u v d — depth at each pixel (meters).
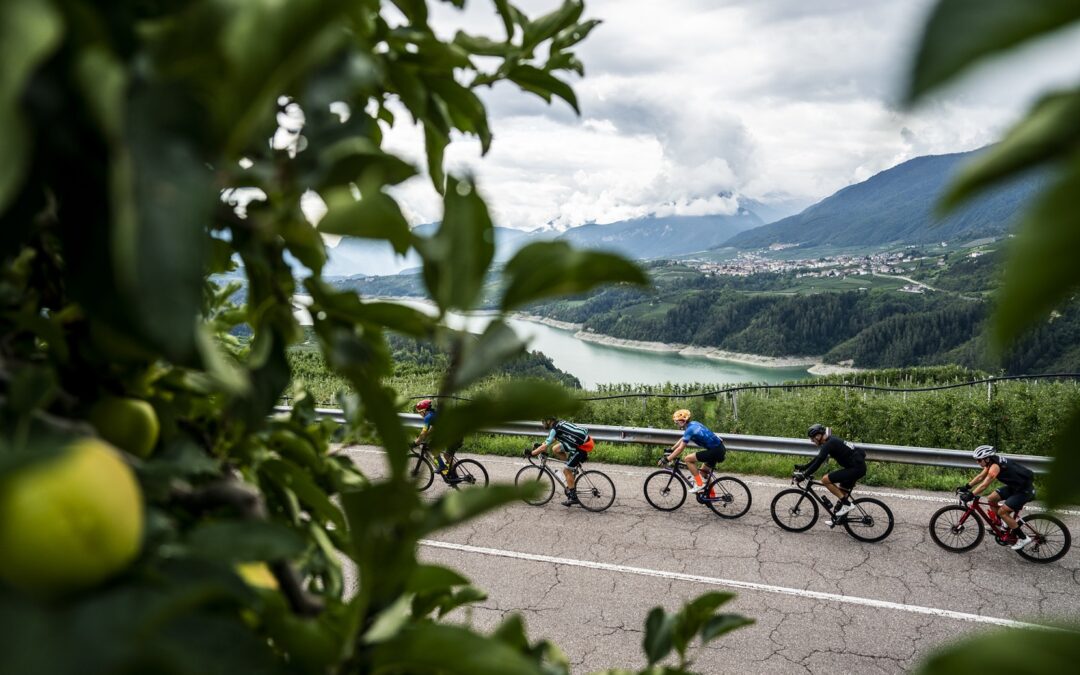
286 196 0.71
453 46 1.07
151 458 0.76
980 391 13.70
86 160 0.49
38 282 0.75
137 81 0.44
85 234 0.51
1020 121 0.19
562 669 0.90
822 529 9.77
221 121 0.43
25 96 0.45
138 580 0.51
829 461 12.29
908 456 11.75
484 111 1.11
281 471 0.97
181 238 0.39
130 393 0.77
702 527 9.98
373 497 0.54
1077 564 8.40
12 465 0.45
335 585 0.97
